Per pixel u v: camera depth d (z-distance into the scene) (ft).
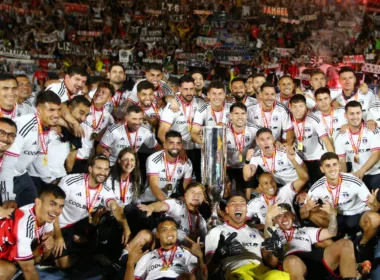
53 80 24.67
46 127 17.42
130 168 18.42
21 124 16.85
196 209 17.92
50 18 55.88
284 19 62.90
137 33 58.59
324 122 24.21
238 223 16.56
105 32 57.62
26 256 13.87
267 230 15.94
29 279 14.11
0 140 14.93
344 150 22.16
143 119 23.61
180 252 15.47
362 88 26.16
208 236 16.37
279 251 14.89
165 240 15.17
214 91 23.65
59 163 20.25
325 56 58.13
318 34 62.44
